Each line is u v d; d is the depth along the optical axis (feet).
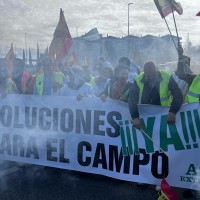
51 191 11.84
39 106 13.43
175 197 10.02
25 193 11.69
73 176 13.23
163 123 11.33
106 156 12.32
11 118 14.03
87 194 11.57
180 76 12.45
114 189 11.94
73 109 12.80
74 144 12.90
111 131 12.16
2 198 11.32
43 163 13.57
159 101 11.51
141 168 11.73
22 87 18.42
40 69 17.38
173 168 11.30
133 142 11.79
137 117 11.39
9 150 14.20
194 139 11.00
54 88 16.99
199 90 11.76
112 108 12.07
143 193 11.54
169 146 11.31
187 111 11.03
